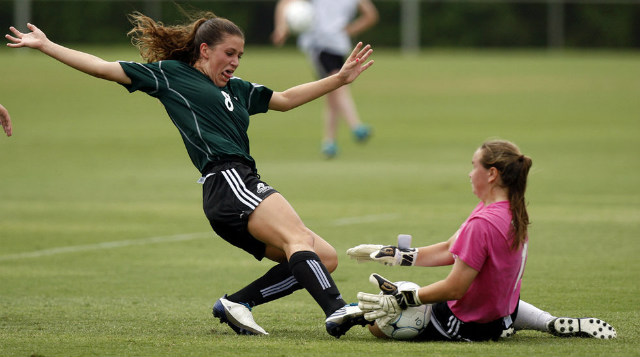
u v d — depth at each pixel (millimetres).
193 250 28172
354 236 29906
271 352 14938
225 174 16984
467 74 92812
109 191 41406
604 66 97875
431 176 45844
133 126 66312
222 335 16766
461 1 125938
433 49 126750
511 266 15555
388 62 100812
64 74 86438
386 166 49938
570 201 37250
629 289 21531
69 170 48375
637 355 14664
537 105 76312
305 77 82938
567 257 25969
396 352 14906
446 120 69938
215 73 17703
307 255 16156
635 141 58312
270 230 16516
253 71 86188
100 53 99062
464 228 15547
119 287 22656
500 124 67625
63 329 17422
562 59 105562
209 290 22328
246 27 119250
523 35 125938
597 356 14609
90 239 30062
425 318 16047
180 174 47188
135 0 113250
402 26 124062
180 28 18016
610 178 44000
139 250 28141
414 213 34875
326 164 51000
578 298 20484
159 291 22156
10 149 56062
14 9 109312
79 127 65312
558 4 124125
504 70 95250
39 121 67438
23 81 82750
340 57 55531
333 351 15000
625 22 124938
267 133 64688
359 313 15617
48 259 26641
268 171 48031
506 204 15633
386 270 24672
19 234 30984
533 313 16656
